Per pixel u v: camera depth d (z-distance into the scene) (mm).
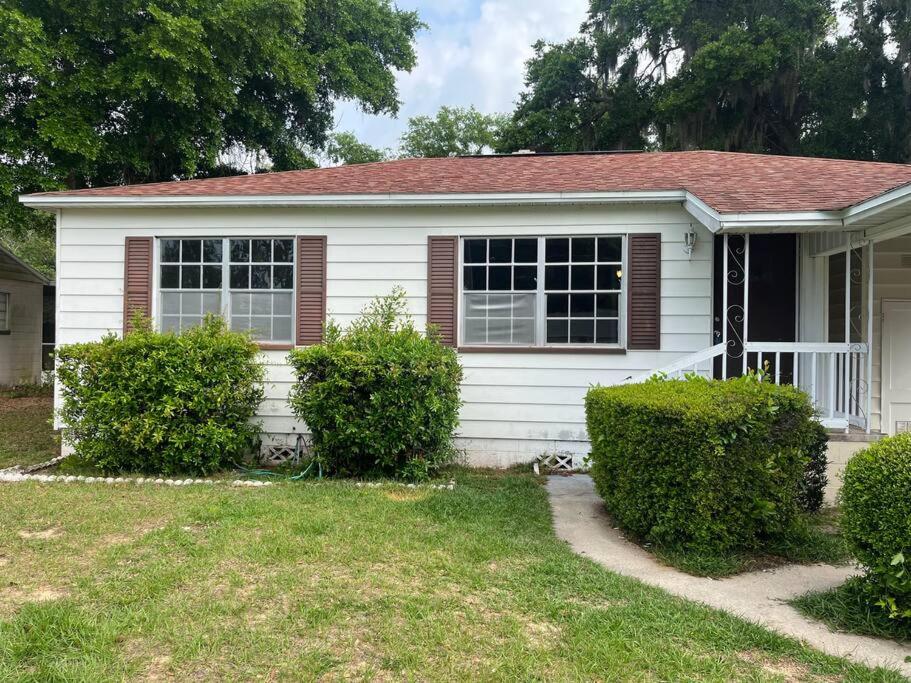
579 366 7215
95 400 6484
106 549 4125
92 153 12102
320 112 18859
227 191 7496
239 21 12719
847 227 5820
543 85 23641
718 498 4254
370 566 3875
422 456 6609
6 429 9664
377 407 6320
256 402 7039
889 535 3195
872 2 18359
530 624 3168
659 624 3199
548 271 7324
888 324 7047
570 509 5652
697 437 4215
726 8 20312
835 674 2779
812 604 3525
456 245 7387
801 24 18781
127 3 11648
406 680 2615
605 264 7238
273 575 3684
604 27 23438
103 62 12844
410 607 3283
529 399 7301
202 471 6609
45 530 4562
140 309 7434
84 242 7723
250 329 7332
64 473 6719
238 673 2645
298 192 7324
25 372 15898
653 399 4512
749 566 4230
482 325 7430
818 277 6977
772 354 7363
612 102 22734
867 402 5867
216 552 4043
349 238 7516
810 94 18703
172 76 12281
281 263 7664
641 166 8617
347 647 2875
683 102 19266
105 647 2816
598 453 5258
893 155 18281
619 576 3932
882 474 3264
